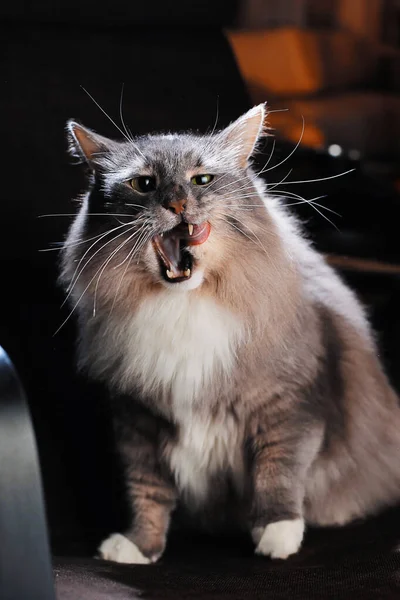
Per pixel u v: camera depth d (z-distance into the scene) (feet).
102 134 5.54
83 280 4.49
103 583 3.89
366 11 7.93
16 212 5.52
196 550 4.62
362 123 7.63
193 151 4.44
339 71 7.75
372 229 6.07
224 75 5.65
